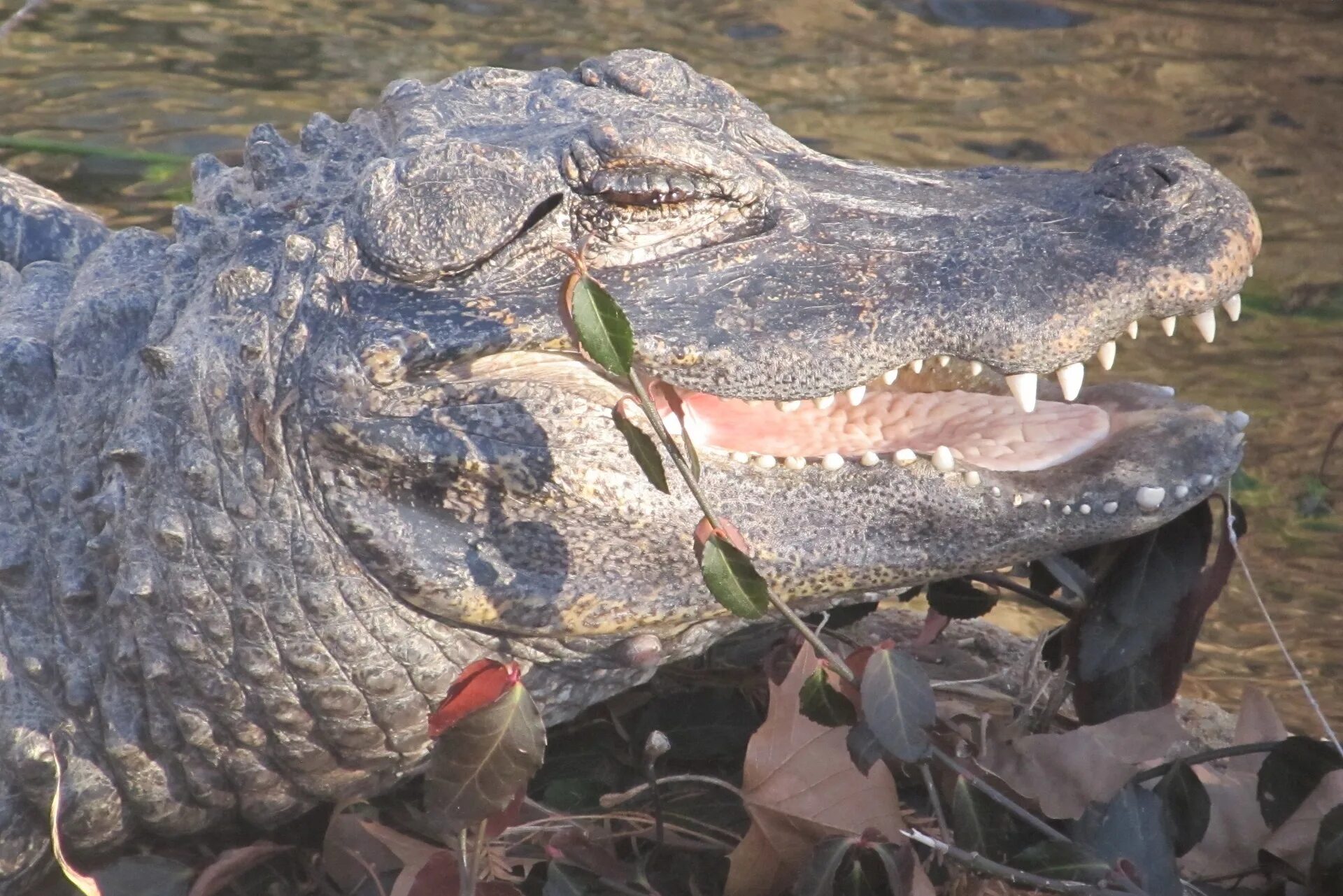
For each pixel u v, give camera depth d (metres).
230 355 5.27
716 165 5.36
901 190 5.76
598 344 4.49
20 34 15.98
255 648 5.34
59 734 5.62
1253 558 8.91
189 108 14.30
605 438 5.22
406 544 5.18
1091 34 17.88
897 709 4.89
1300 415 10.41
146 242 6.16
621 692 6.15
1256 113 15.85
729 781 5.97
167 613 5.38
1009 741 5.77
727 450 5.39
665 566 5.33
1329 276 12.48
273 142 5.86
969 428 5.71
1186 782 5.43
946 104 15.66
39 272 6.64
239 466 5.25
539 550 5.25
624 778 6.00
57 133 13.57
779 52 16.83
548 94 5.96
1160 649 5.78
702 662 6.42
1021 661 7.16
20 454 5.77
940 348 5.33
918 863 4.98
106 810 5.73
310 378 5.18
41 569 5.68
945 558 5.44
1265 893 5.45
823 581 5.41
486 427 5.14
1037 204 5.67
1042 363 5.32
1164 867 5.07
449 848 5.28
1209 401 10.51
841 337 5.28
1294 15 18.62
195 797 5.72
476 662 4.65
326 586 5.26
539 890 5.46
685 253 5.38
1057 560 5.85
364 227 5.28
